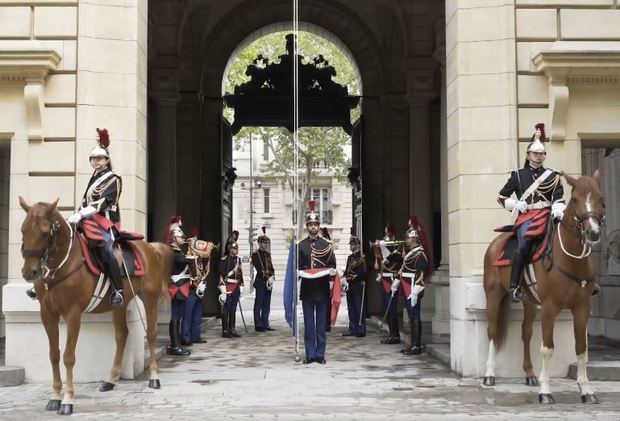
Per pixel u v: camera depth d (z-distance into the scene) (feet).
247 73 75.51
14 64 33.83
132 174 35.09
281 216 191.52
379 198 72.95
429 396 29.84
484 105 35.27
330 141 152.35
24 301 33.37
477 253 34.88
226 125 75.31
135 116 35.32
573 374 33.40
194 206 70.74
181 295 43.57
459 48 35.55
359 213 73.92
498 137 35.12
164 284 34.40
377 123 73.82
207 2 70.13
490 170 35.04
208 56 73.41
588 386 28.55
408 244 43.57
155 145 65.62
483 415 26.17
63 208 34.55
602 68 34.47
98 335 33.60
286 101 75.10
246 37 75.00
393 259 49.21
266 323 58.39
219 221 71.82
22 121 34.78
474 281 34.63
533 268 29.35
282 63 75.51
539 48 35.60
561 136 35.01
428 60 63.77
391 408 27.48
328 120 75.25
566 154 35.19
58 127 34.88
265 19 74.69
